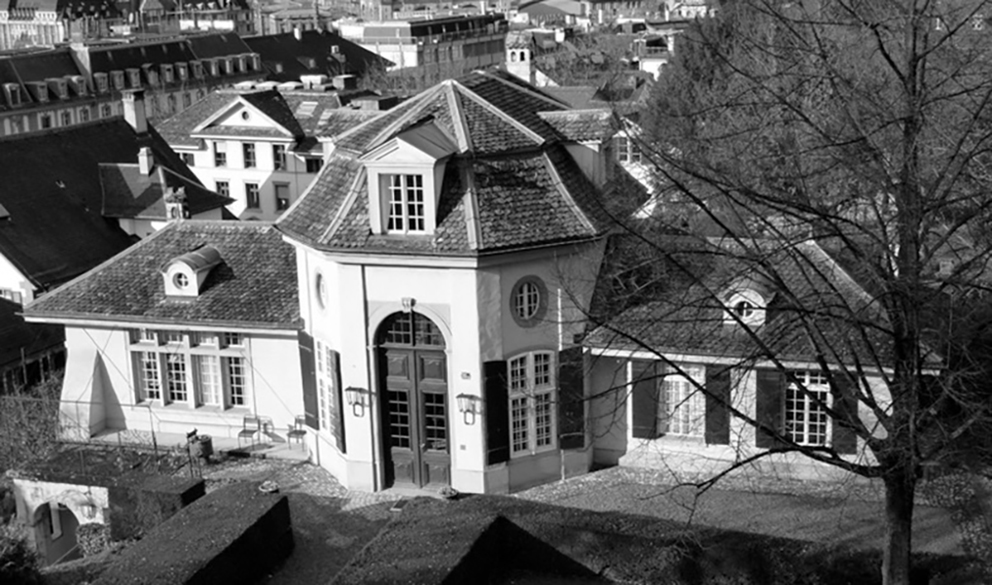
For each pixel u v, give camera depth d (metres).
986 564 34.91
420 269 41.69
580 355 43.28
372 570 34.09
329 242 41.97
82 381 49.84
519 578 37.19
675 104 49.03
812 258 41.47
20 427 50.09
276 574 38.06
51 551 46.66
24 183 68.44
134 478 42.38
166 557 35.47
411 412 43.22
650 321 32.41
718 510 40.53
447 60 195.50
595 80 112.44
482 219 41.22
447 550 35.06
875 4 33.25
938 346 31.08
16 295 64.75
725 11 55.12
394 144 40.66
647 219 38.75
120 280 50.03
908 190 28.31
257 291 48.28
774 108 37.81
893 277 28.11
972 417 28.41
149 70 147.88
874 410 28.97
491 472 42.78
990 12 34.47
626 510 41.03
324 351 44.94
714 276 39.62
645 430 44.22
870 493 40.75
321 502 43.22
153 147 78.69
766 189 36.03
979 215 30.33
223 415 48.91
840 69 34.41
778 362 29.58
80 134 74.25
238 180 96.31
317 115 96.62
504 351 42.19
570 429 43.72
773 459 42.91
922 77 28.36
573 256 42.94
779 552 35.00
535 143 43.19
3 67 135.38
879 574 34.00
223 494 39.59
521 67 105.88
